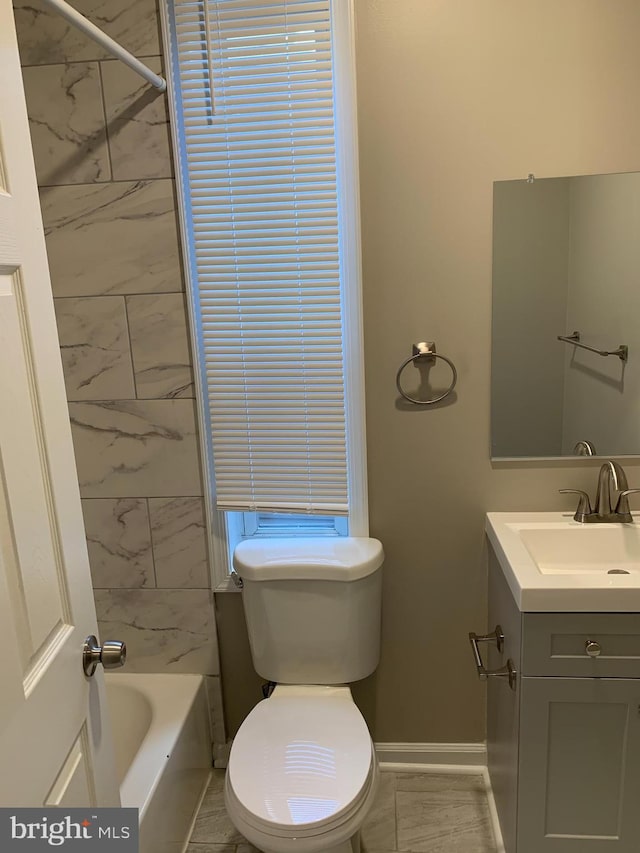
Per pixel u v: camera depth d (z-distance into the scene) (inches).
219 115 70.2
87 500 81.1
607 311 71.9
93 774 45.0
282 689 75.4
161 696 80.7
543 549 72.5
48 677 38.7
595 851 65.1
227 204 72.1
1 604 33.9
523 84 66.9
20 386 36.8
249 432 77.7
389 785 83.1
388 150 69.4
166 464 79.0
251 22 67.6
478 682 83.1
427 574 80.5
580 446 75.0
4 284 35.6
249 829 56.9
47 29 69.3
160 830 67.2
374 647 77.0
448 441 76.2
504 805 71.5
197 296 74.9
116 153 71.5
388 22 66.6
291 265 72.9
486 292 72.1
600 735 62.4
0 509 34.4
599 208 69.4
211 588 82.2
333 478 77.8
